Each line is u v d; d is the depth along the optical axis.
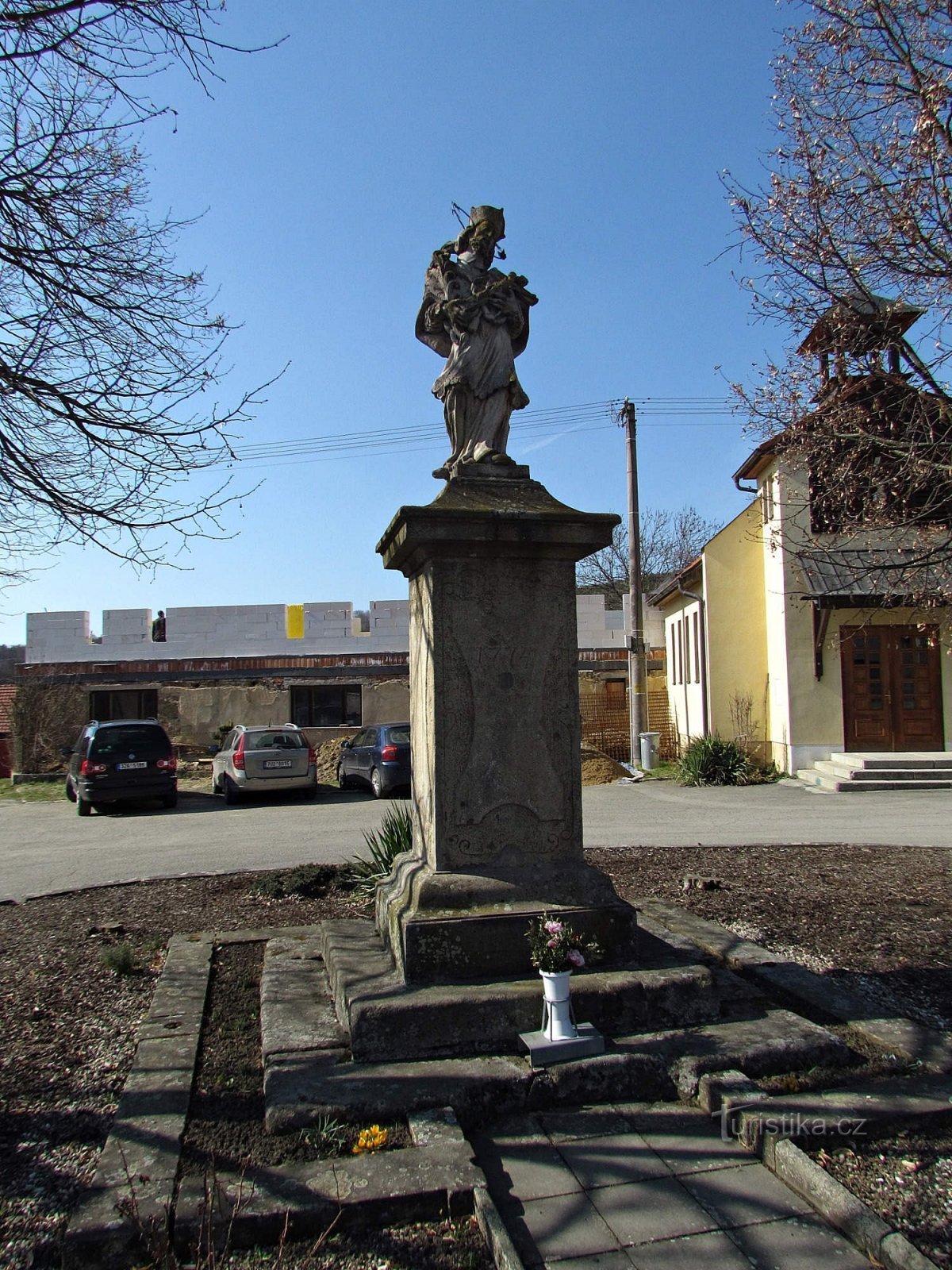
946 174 6.60
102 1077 3.93
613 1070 3.51
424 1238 2.73
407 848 7.27
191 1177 2.95
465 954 3.94
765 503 15.90
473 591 4.35
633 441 19.02
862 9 6.97
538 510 4.32
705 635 17.83
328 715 21.95
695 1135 3.27
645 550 44.34
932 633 13.27
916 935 5.71
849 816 11.98
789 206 7.46
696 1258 2.61
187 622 22.30
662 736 21.62
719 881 7.30
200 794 17.92
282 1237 2.54
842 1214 2.72
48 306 5.06
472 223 5.03
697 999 3.95
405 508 4.18
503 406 4.90
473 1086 3.38
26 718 21.39
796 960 5.23
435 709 4.25
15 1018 4.70
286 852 10.52
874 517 8.80
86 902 7.83
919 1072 3.61
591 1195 2.92
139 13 4.63
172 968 5.29
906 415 8.37
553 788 4.36
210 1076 3.77
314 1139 3.16
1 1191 3.05
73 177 4.95
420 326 5.20
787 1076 3.55
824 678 16.34
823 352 8.45
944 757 15.14
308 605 22.17
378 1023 3.64
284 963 5.04
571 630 4.47
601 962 4.10
